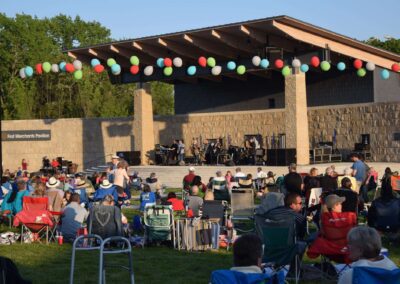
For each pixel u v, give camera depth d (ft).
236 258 16.44
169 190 94.22
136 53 116.16
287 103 103.35
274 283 17.51
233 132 125.59
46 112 208.23
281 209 32.65
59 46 253.24
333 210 31.83
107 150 138.00
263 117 121.08
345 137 112.06
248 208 50.96
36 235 45.47
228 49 108.88
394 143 104.06
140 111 123.24
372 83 115.65
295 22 93.15
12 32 210.18
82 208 45.24
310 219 50.16
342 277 15.62
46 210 44.11
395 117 103.91
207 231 41.93
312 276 31.99
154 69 119.65
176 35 104.01
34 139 142.31
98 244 39.32
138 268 35.73
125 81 124.36
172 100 262.06
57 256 39.52
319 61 97.86
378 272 15.15
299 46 101.19
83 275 33.86
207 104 141.69
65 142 141.38
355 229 15.80
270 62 96.94
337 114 113.50
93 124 139.33
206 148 117.80
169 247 43.45
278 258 30.50
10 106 205.16
